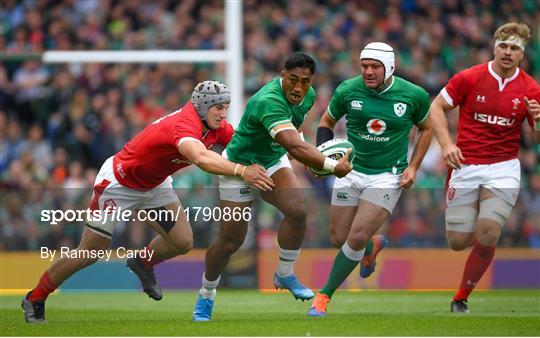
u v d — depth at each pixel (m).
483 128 28.08
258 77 58.62
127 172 25.44
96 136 55.22
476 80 27.84
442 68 59.69
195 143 23.81
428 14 61.28
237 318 26.75
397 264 38.56
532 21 60.53
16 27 61.47
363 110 27.23
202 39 60.41
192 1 62.00
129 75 58.78
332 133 28.39
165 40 60.47
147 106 56.75
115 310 30.88
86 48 60.88
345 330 23.16
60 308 31.84
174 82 58.19
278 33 60.28
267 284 38.91
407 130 27.48
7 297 36.91
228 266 38.97
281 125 24.22
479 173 28.09
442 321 24.91
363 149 27.50
